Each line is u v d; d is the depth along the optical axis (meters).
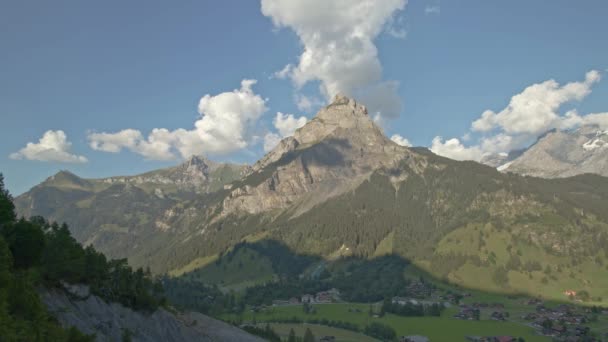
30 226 78.62
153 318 117.12
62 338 56.25
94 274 101.56
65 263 88.19
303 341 199.88
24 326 51.38
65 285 90.12
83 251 99.19
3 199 80.62
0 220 78.50
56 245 88.19
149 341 105.88
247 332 184.88
